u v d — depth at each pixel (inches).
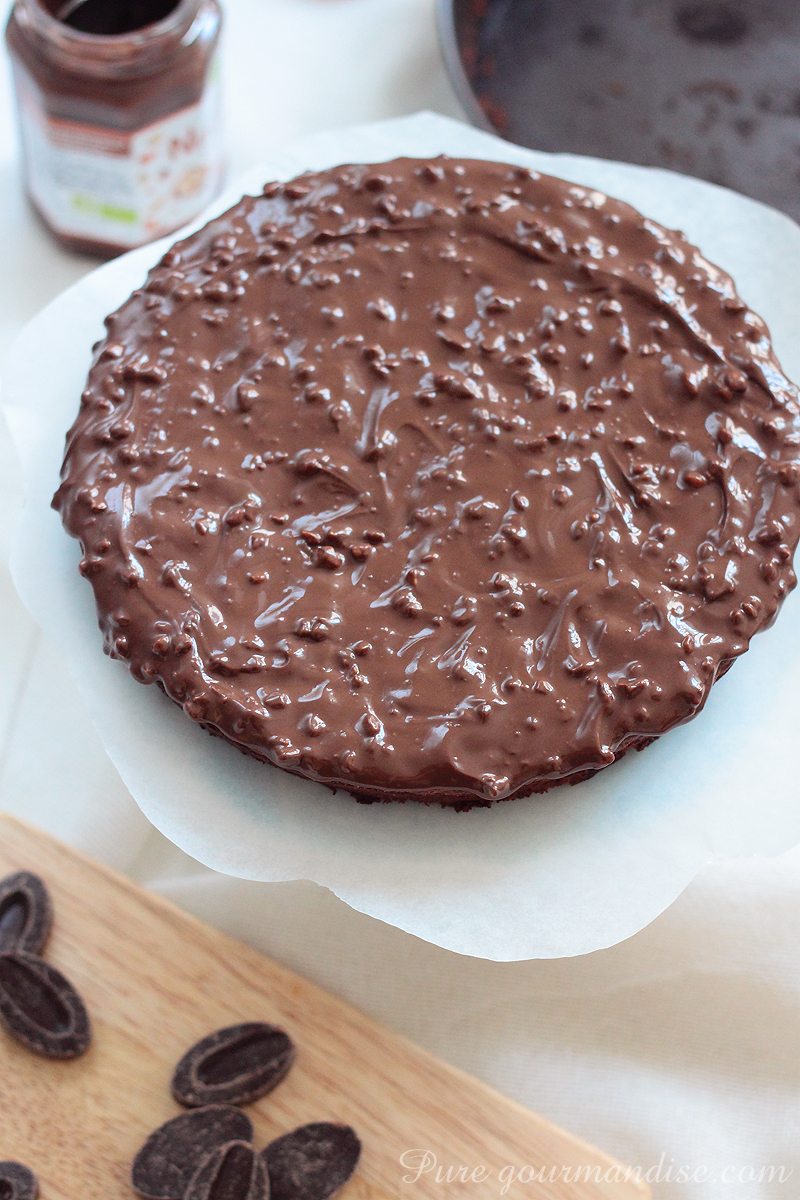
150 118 23.4
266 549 19.7
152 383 20.4
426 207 21.3
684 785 20.1
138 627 19.4
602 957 21.6
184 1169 20.1
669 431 20.3
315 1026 21.0
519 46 26.4
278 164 23.4
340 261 21.1
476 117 24.0
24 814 23.1
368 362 20.6
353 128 23.6
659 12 26.8
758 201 25.1
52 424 21.6
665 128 25.7
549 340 20.7
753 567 19.8
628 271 21.1
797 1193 21.1
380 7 27.3
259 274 21.0
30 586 20.7
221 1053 20.7
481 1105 20.6
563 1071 21.7
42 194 24.8
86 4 23.8
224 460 20.1
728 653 19.5
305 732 19.0
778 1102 21.5
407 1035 21.7
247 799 19.9
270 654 19.3
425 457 20.1
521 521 19.8
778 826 19.8
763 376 20.6
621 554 19.7
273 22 27.0
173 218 25.1
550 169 23.2
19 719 23.5
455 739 19.0
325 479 20.0
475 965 21.7
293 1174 20.2
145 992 21.1
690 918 21.6
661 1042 21.7
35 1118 20.5
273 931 21.9
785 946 21.5
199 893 22.2
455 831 19.8
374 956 21.7
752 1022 21.6
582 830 19.8
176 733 20.1
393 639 19.3
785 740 20.3
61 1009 20.9
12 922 21.4
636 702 19.2
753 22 26.8
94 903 21.5
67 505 20.1
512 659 19.3
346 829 19.8
